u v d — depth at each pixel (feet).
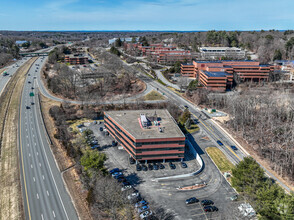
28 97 595.47
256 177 242.17
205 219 231.09
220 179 299.17
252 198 235.40
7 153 352.49
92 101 567.59
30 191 271.08
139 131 331.36
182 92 644.69
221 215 235.61
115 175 297.12
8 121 464.24
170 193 270.26
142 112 405.59
